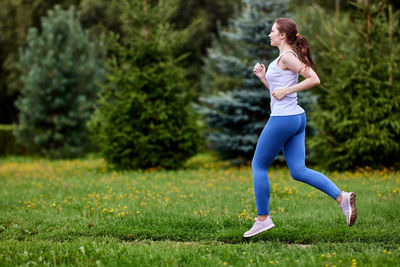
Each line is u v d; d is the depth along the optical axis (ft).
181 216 17.02
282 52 13.01
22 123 54.85
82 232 14.98
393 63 32.91
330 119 34.04
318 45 39.06
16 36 77.92
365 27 33.42
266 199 13.14
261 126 38.50
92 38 66.49
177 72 38.96
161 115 36.91
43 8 75.61
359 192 22.39
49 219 17.01
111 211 18.19
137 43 37.83
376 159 33.60
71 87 55.06
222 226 15.46
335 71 34.63
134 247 12.76
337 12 37.42
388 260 10.51
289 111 12.59
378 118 32.91
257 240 13.82
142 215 17.37
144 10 38.91
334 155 34.40
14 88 76.28
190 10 76.95
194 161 46.52
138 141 37.50
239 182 28.43
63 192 24.84
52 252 11.80
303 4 56.08
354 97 33.60
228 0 78.13
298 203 19.79
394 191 21.79
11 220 16.74
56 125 54.08
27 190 25.81
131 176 33.63
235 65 40.68
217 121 39.52
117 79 37.91
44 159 54.29
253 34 39.68
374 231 13.87
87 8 70.74
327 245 12.64
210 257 11.33
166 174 34.68
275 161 38.19
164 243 13.64
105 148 38.09
